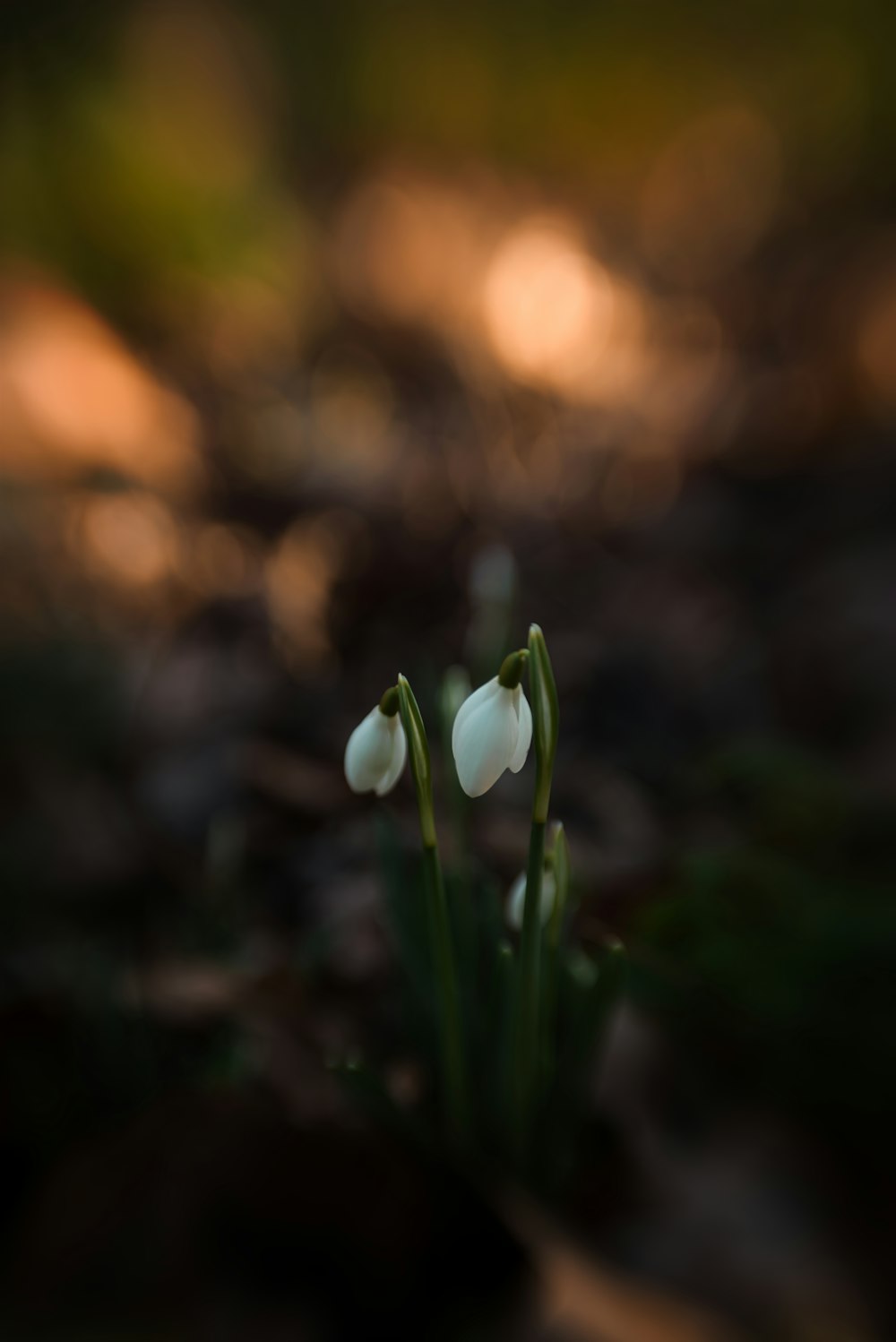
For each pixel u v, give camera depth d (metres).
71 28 1.43
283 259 1.58
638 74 2.56
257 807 0.59
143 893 0.55
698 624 0.82
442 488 1.07
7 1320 0.39
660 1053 0.46
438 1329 0.40
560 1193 0.44
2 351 1.03
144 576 0.85
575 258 1.84
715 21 2.54
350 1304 0.40
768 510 1.06
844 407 1.31
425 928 0.44
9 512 0.81
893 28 2.47
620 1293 0.40
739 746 0.59
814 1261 0.42
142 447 1.06
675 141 2.60
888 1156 0.45
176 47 1.75
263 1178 0.41
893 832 0.56
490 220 2.14
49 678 0.64
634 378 1.47
